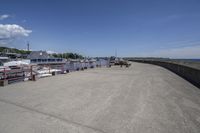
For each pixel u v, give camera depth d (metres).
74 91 8.89
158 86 10.21
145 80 12.91
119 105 6.29
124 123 4.63
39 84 11.45
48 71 18.38
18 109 5.91
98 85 10.72
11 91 9.06
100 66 35.81
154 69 25.80
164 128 4.30
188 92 8.49
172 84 10.96
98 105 6.30
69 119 4.95
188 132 4.09
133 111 5.60
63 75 17.44
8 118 5.06
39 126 4.47
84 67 28.05
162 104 6.37
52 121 4.80
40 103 6.64
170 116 5.12
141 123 4.62
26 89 9.62
